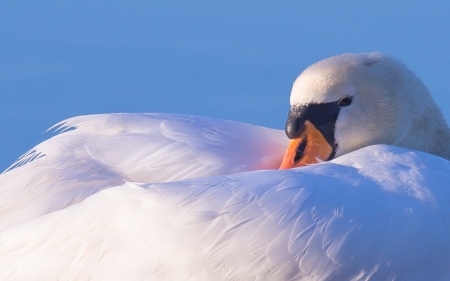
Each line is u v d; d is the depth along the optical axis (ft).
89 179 32.45
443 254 30.22
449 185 31.71
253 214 29.01
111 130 34.76
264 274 28.81
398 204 30.22
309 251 28.84
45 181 32.48
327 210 29.37
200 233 28.86
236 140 34.68
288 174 30.55
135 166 32.83
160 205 29.27
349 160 32.48
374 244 29.30
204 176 32.48
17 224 31.63
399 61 39.47
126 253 29.27
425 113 39.40
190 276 28.86
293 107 37.78
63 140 34.35
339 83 37.55
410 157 32.78
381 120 38.19
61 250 29.86
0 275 30.27
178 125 34.65
